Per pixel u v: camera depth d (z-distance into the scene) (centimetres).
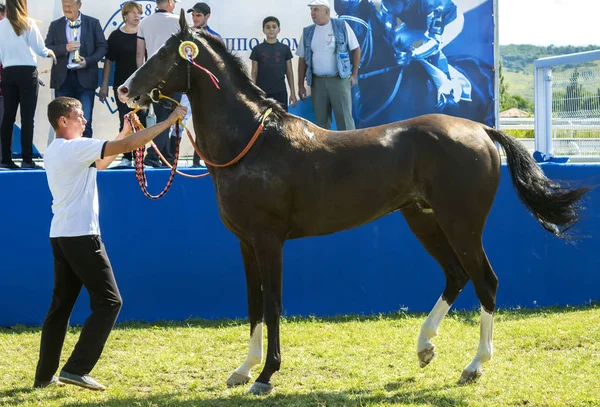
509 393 422
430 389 437
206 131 454
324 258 655
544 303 677
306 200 446
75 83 705
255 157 443
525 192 468
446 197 445
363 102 784
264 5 770
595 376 454
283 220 448
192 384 457
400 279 663
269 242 443
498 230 668
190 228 645
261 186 439
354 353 525
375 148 450
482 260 453
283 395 431
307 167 444
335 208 450
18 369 498
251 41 772
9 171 629
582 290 682
